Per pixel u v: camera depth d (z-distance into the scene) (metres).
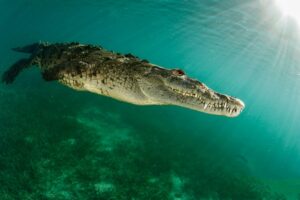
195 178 15.58
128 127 17.84
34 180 10.28
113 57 3.93
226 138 26.81
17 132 12.22
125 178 12.49
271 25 19.19
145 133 17.89
